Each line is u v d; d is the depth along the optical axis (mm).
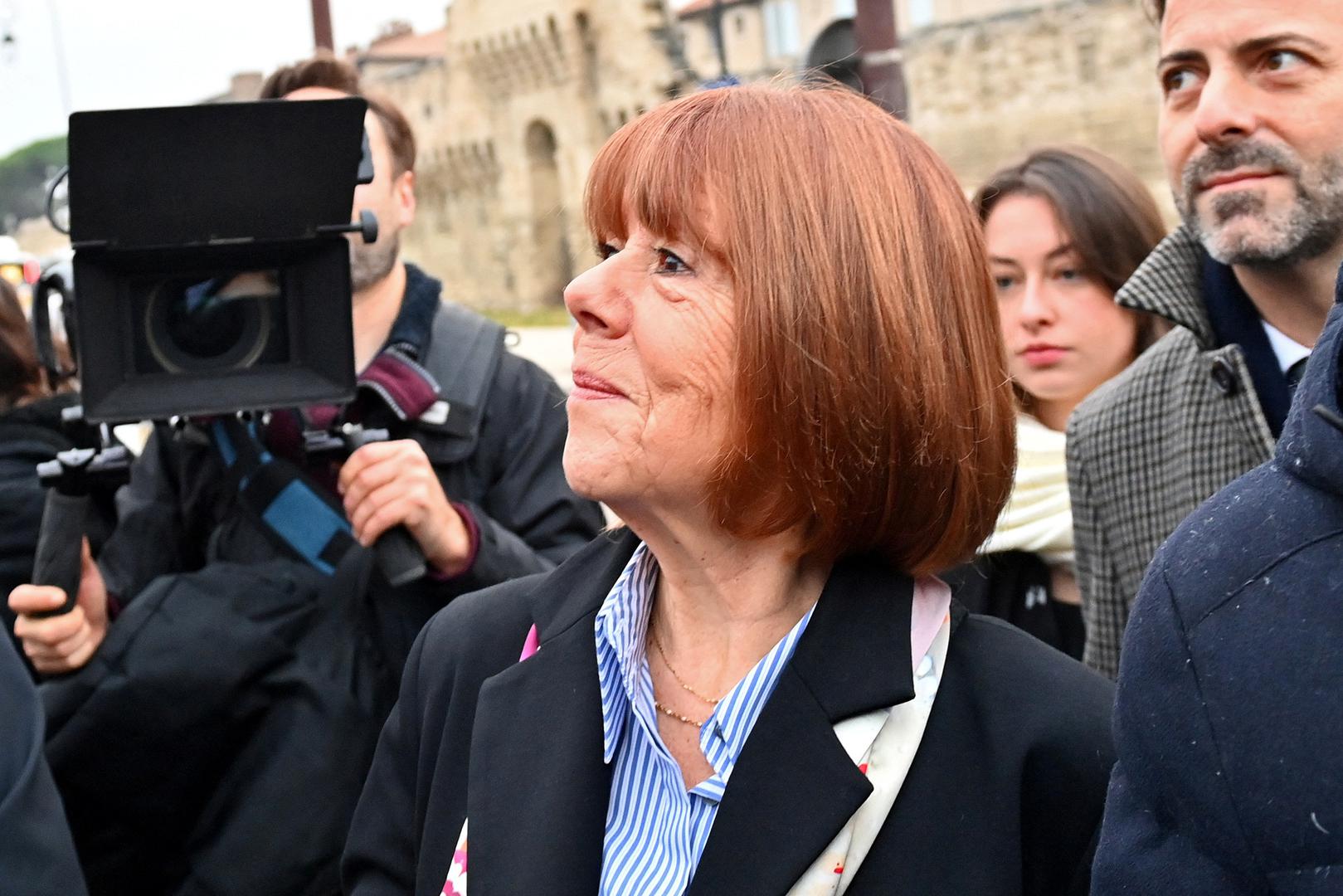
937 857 1055
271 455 2012
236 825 1777
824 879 1030
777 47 33156
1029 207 2412
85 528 1988
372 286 2193
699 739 1157
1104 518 1942
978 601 2316
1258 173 1568
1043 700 1127
